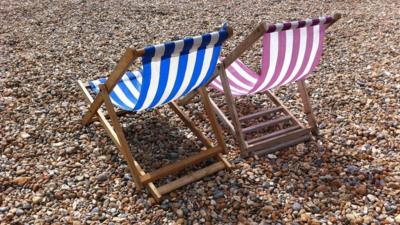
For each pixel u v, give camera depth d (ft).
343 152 10.71
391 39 18.17
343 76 14.88
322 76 14.94
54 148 10.91
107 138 11.34
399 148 10.75
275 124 12.01
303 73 10.73
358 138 11.28
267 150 10.75
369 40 18.20
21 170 10.03
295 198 9.22
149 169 10.22
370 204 8.98
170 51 8.13
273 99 12.53
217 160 10.48
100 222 8.61
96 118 12.07
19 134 11.41
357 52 16.96
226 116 12.47
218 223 8.59
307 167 10.19
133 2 24.36
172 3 24.41
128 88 11.16
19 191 9.45
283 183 9.66
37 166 10.23
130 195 9.36
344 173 9.92
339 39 18.40
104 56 16.70
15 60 16.03
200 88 10.46
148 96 9.09
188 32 19.54
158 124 12.00
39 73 15.01
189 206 9.04
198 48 8.57
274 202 9.11
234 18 21.63
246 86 11.18
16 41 18.01
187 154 10.77
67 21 20.75
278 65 9.74
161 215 8.79
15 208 8.93
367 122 11.99
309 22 9.29
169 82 8.96
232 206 9.04
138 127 11.82
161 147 11.02
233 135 11.46
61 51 17.07
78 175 9.98
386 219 8.54
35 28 19.66
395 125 11.71
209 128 11.89
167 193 9.41
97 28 19.86
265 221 8.61
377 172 9.92
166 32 19.52
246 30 19.83
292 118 11.71
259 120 12.35
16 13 21.77
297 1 25.08
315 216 8.72
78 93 13.64
